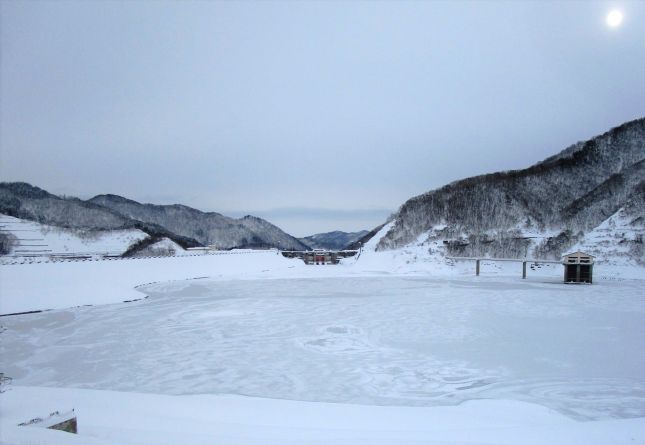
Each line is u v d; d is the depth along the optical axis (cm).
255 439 845
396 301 3588
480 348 2122
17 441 651
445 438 872
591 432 884
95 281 4375
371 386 1622
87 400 1361
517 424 1167
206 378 1736
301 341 2292
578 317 2867
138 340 2367
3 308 3241
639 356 1961
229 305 3459
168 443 807
